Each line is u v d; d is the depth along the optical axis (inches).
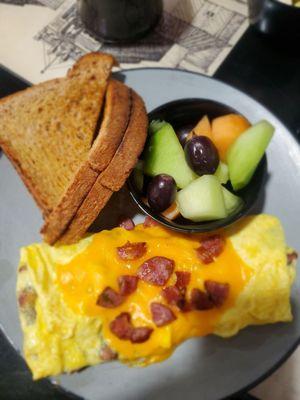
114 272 9.6
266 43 12.4
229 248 9.8
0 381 9.8
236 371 9.2
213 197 9.2
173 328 9.1
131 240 9.9
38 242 10.4
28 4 13.1
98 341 9.2
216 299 9.3
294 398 9.3
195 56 12.4
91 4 11.7
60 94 10.4
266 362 9.2
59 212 9.6
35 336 9.2
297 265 9.8
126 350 9.1
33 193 10.2
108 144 9.5
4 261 10.3
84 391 9.1
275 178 10.6
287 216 10.4
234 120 9.9
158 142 10.0
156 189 9.4
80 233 9.9
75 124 10.2
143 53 12.5
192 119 10.6
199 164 9.4
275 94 11.9
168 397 9.0
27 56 12.6
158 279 9.4
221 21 12.7
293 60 12.2
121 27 12.1
